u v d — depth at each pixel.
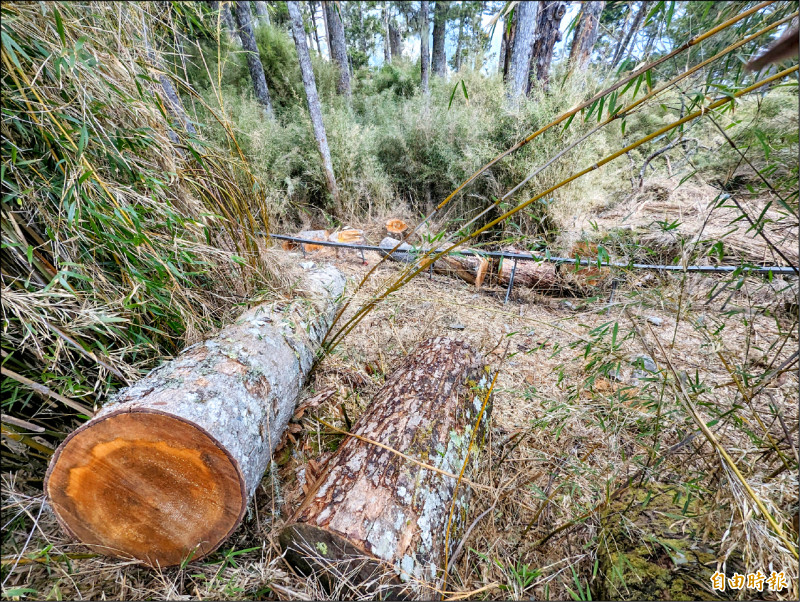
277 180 4.41
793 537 0.84
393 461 1.23
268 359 1.42
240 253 1.80
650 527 1.17
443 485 1.24
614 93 0.87
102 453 0.99
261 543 1.23
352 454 1.28
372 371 2.11
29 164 1.05
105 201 1.15
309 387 1.91
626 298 1.30
